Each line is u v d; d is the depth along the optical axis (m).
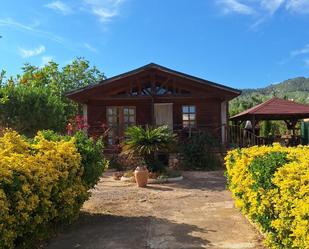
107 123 21.44
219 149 18.66
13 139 7.05
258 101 39.84
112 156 17.73
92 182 8.78
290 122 26.34
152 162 15.34
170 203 10.55
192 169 17.44
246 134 22.03
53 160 7.10
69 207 7.38
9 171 5.38
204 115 21.38
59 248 6.81
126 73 20.28
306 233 4.42
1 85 22.70
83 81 35.84
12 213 5.35
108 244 7.00
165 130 15.30
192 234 7.52
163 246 6.84
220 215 9.02
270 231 6.10
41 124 22.33
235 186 8.55
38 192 6.09
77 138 8.77
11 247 5.27
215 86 20.33
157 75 20.75
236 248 6.64
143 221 8.60
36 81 32.78
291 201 4.97
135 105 21.64
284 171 5.46
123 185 13.70
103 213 9.42
